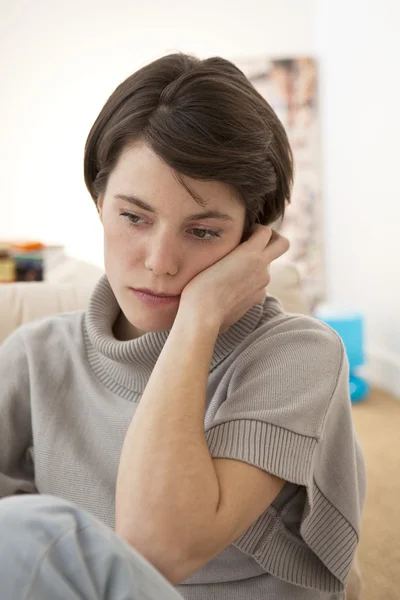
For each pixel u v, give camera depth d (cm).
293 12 478
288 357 87
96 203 94
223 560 91
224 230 86
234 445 79
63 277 213
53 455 101
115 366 100
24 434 110
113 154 84
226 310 87
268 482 79
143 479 73
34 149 495
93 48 489
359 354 363
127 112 82
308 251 477
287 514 90
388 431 309
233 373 91
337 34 440
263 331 94
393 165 370
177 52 86
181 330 83
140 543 71
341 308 381
